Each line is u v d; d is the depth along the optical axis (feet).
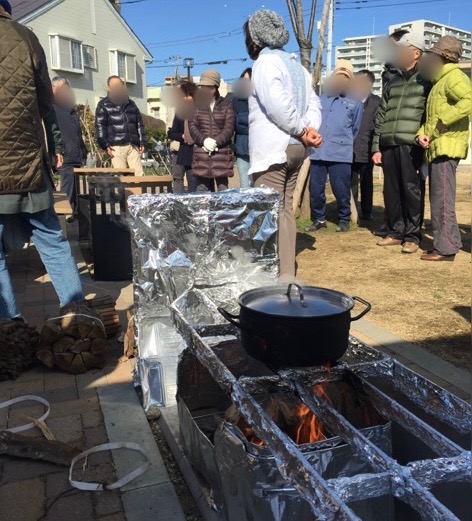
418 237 20.07
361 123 24.85
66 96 25.91
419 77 18.49
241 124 23.13
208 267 9.66
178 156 24.29
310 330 5.91
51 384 10.42
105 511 6.96
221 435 6.10
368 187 26.37
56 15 84.89
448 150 17.39
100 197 17.01
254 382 6.09
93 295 15.92
